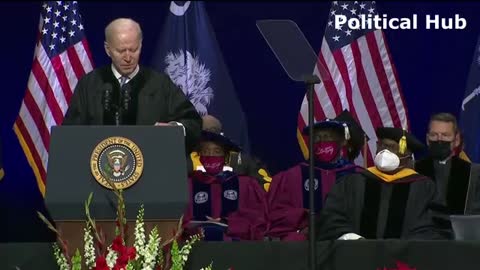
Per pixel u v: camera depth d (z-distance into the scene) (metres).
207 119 10.05
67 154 5.39
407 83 12.73
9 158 12.23
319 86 11.34
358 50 11.52
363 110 11.39
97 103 7.48
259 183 9.47
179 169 5.42
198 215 9.03
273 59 12.76
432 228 7.46
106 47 7.30
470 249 5.89
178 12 11.76
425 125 12.69
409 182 7.64
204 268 5.83
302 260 5.90
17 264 5.76
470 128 11.35
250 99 12.72
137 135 5.45
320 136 8.70
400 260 5.93
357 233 7.59
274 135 12.67
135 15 12.81
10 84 12.44
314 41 12.84
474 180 9.79
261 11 12.86
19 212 12.12
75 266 5.26
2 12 12.48
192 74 11.63
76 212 5.36
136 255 5.32
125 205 5.36
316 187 8.91
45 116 10.98
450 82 12.73
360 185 7.68
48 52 11.14
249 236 8.27
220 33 12.82
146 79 7.57
